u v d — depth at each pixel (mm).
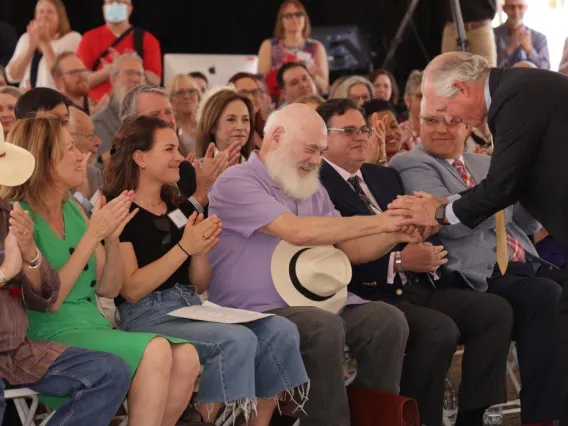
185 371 4016
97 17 10070
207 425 4176
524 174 4316
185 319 4344
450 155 5582
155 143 4441
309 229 4590
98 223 3982
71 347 3803
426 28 10211
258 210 4641
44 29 8148
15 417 4711
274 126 4793
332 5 10492
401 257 5012
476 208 4504
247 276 4695
